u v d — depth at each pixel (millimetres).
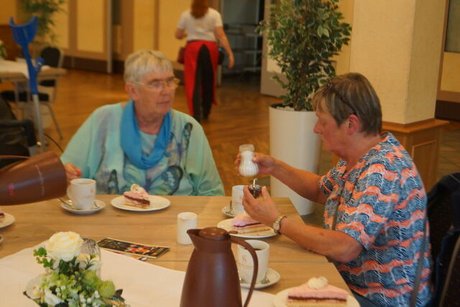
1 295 1472
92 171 2570
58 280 1169
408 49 4078
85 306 1162
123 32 12039
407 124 4195
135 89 2488
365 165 1854
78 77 11438
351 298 1512
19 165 1790
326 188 2256
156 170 2580
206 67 7574
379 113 1915
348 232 1754
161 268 1669
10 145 3615
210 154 2688
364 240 1756
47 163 1804
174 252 1803
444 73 8352
